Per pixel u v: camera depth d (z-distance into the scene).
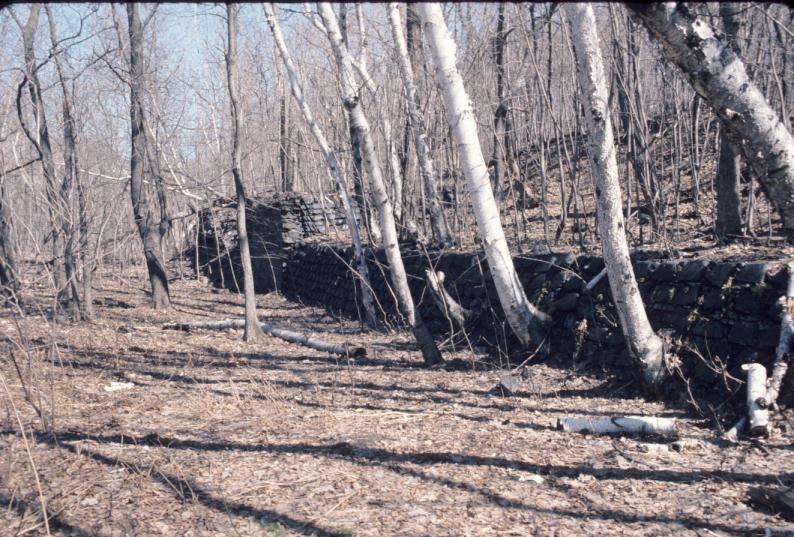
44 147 13.06
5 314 13.67
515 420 6.72
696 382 7.03
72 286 13.87
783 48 9.73
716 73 3.35
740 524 4.23
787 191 3.39
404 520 4.35
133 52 16.17
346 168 20.22
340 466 5.36
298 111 21.41
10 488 4.83
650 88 16.64
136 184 17.16
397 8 13.13
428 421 6.71
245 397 7.88
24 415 6.98
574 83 11.63
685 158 13.97
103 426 6.58
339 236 19.53
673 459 5.43
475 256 11.53
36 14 12.77
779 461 5.22
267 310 17.64
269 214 21.48
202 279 25.36
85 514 4.43
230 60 12.22
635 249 10.02
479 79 14.48
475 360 9.72
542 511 4.50
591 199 14.66
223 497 4.73
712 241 9.73
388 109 16.25
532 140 17.06
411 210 15.84
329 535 4.15
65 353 10.61
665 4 3.32
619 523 4.30
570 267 9.54
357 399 7.79
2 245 11.23
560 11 11.65
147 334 13.27
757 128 3.36
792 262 6.75
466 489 4.88
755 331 6.68
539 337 9.17
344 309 15.82
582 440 5.98
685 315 7.53
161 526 4.27
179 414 7.09
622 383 7.81
